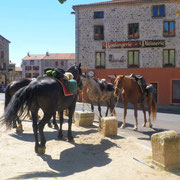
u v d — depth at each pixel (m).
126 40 23.02
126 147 5.86
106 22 23.39
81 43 23.94
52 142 6.20
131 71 22.95
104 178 3.90
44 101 4.86
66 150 5.51
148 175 4.06
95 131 7.78
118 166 4.50
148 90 8.78
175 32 21.97
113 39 23.31
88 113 8.78
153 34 22.42
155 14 22.38
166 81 22.31
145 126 9.56
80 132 7.61
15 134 7.02
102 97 9.88
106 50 23.44
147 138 7.25
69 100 5.89
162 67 22.33
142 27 22.59
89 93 9.76
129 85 8.25
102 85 9.97
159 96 22.52
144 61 22.64
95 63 23.77
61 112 6.55
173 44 22.06
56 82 5.27
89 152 5.39
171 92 22.25
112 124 7.06
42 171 4.19
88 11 23.67
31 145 5.84
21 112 4.59
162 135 4.45
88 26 23.73
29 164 4.54
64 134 7.25
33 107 4.87
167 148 4.32
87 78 9.24
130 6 22.78
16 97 4.64
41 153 5.16
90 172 4.17
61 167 4.41
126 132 8.18
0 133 7.09
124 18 22.98
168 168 4.33
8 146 5.73
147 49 22.52
